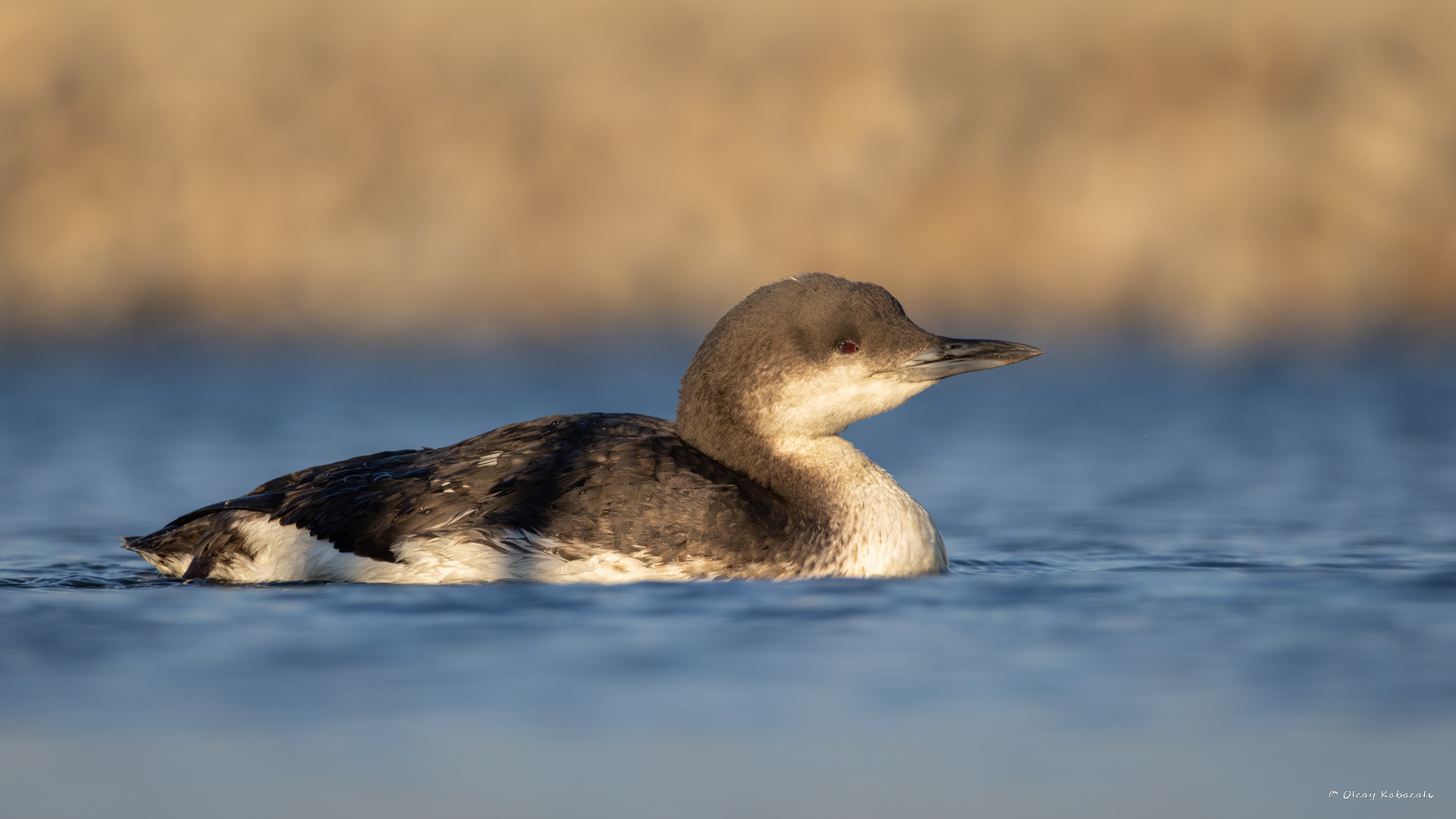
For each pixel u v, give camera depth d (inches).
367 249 947.3
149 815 211.9
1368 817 210.8
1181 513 453.1
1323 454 563.5
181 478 522.3
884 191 961.5
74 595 324.2
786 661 271.3
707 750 231.1
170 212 949.8
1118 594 327.0
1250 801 215.6
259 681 258.8
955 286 943.7
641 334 902.4
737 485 345.7
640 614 301.9
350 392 727.7
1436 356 808.9
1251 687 257.3
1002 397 725.9
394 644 279.6
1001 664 270.1
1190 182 963.3
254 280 939.3
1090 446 595.2
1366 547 393.4
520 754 229.5
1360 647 280.4
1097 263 944.3
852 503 350.0
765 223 957.8
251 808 213.3
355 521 338.6
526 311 938.1
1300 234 952.3
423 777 221.8
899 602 316.2
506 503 337.4
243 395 718.5
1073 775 223.6
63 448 579.8
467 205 962.1
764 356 350.9
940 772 224.2
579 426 359.9
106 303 925.2
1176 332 893.8
